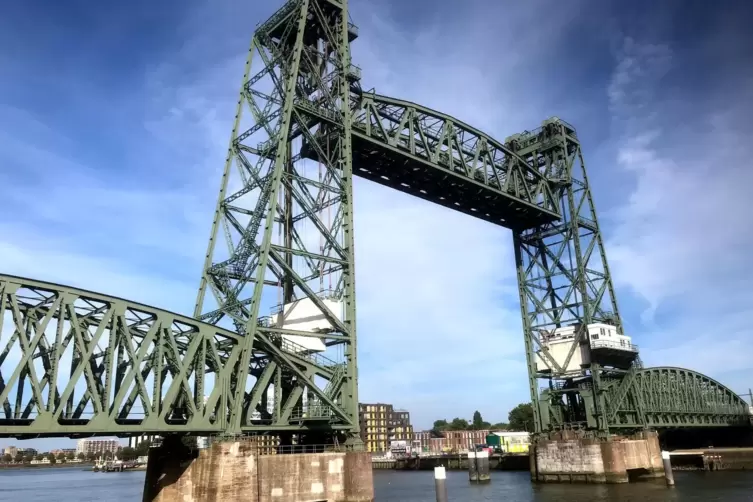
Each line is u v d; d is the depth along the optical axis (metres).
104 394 32.31
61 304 31.20
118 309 33.66
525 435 137.38
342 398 44.66
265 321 44.91
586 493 56.00
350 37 54.25
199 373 37.78
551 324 70.56
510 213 70.88
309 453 41.09
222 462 36.50
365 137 52.69
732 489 56.03
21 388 30.25
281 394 43.66
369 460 42.59
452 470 119.44
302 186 49.72
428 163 57.72
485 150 65.19
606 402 67.25
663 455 61.59
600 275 72.50
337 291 47.00
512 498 54.81
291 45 52.06
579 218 72.50
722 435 102.31
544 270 72.44
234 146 49.38
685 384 86.38
